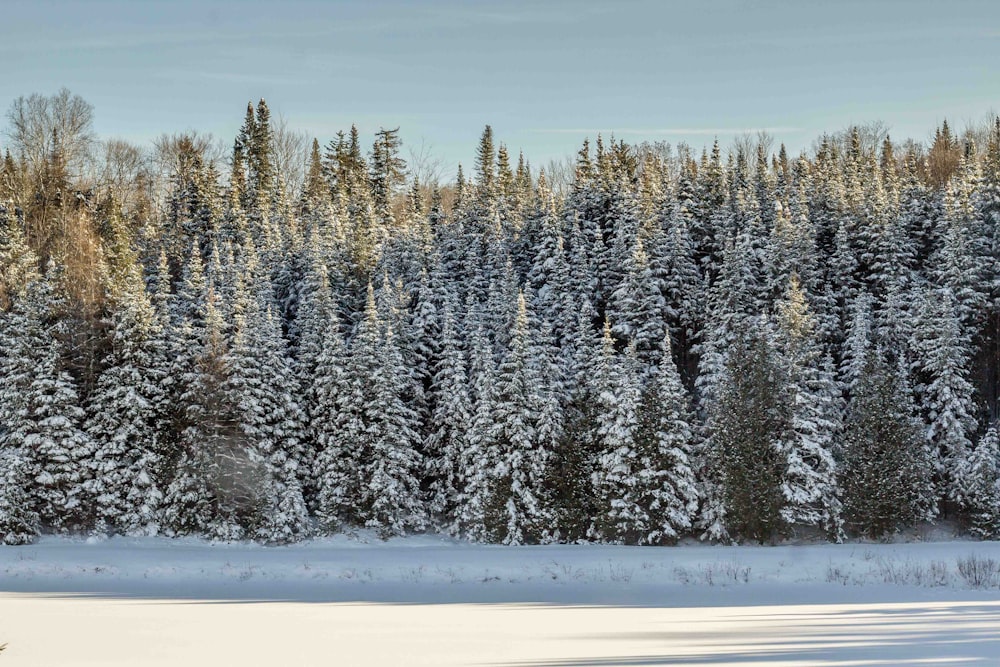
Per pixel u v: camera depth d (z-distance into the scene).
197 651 18.69
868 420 49.84
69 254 53.25
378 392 51.47
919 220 69.19
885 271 61.72
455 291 62.28
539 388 50.72
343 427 51.53
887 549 41.69
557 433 50.56
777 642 19.48
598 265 64.44
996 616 23.23
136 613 24.58
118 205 72.94
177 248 70.94
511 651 18.55
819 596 27.92
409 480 51.84
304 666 17.12
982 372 59.50
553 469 50.72
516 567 35.62
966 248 58.91
